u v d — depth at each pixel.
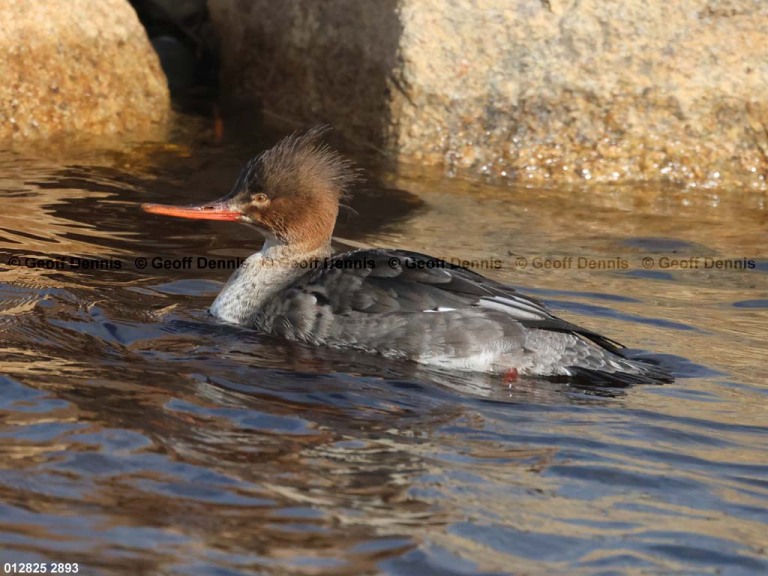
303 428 8.21
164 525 6.61
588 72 17.19
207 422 8.16
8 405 8.12
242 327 10.66
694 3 17.28
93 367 9.07
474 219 15.09
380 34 17.47
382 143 17.70
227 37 20.19
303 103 18.80
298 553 6.40
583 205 16.17
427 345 10.00
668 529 7.09
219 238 13.41
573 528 7.01
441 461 7.84
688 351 10.80
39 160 15.88
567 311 11.81
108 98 17.66
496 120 17.41
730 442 8.61
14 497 6.79
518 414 8.95
